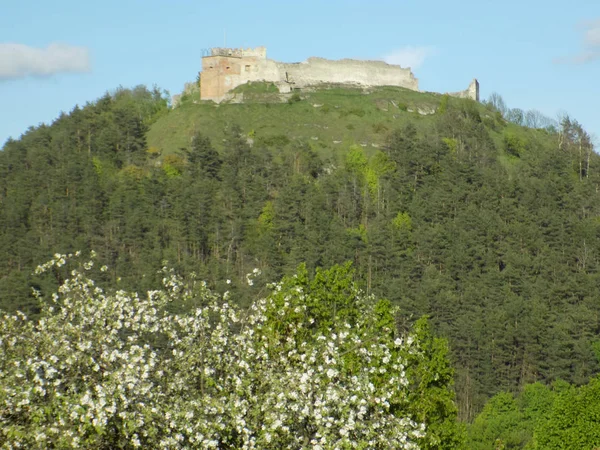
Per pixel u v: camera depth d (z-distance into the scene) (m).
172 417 47.09
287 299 61.72
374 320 67.12
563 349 175.50
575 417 109.75
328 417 48.00
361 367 53.56
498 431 142.00
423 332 87.50
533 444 124.75
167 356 53.91
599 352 174.88
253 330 56.47
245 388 50.53
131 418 45.84
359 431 48.91
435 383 87.62
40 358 47.72
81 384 47.53
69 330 49.97
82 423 45.75
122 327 53.31
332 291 77.81
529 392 155.62
